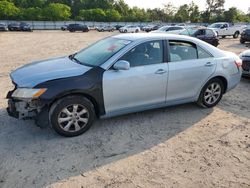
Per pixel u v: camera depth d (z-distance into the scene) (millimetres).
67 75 4422
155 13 102125
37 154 4055
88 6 110625
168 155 4133
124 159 4000
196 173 3711
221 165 3912
